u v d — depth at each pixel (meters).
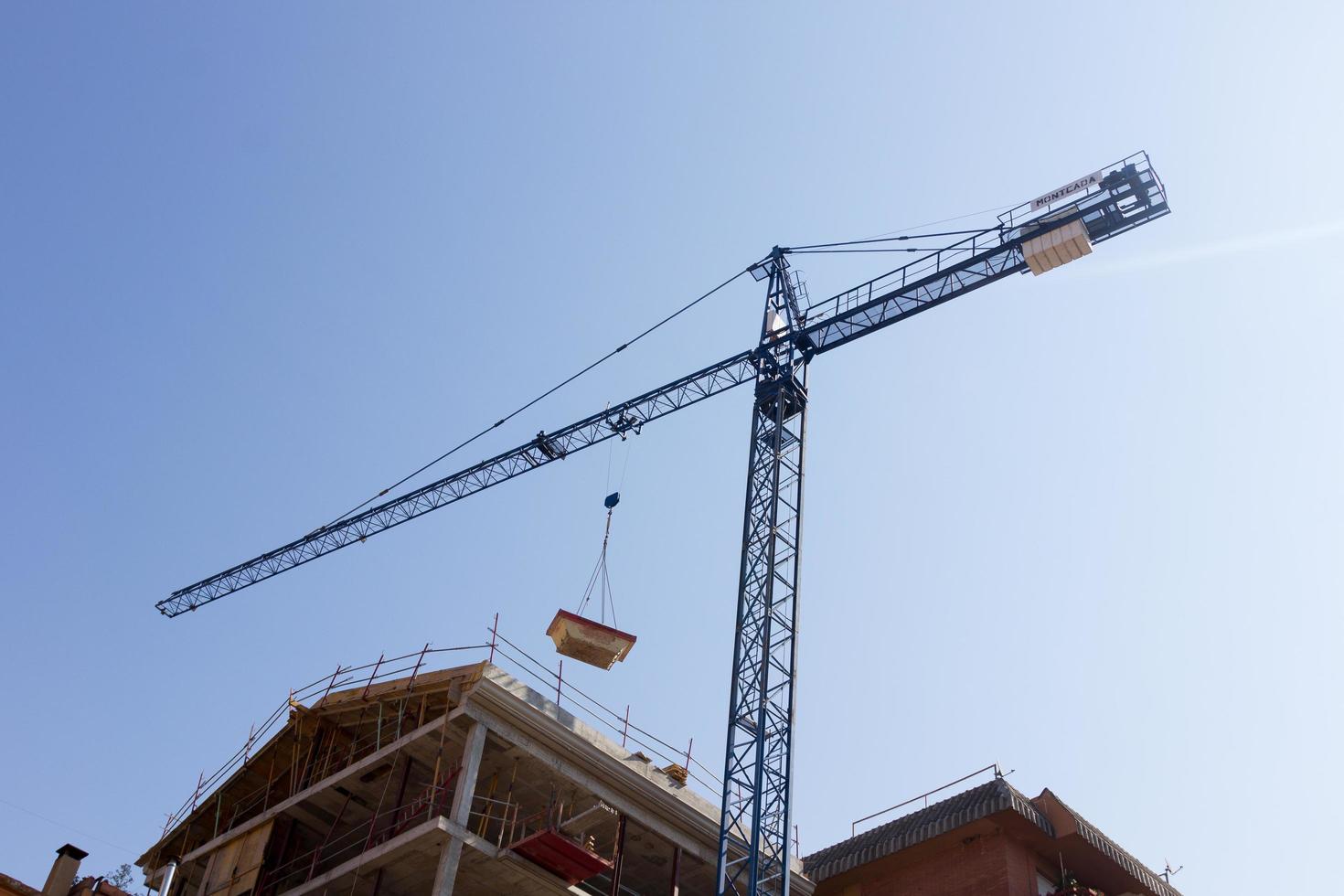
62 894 39.16
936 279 61.84
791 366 63.81
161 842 52.56
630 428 69.81
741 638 54.12
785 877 47.38
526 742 44.25
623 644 49.81
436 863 42.78
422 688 45.41
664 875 49.38
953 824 47.88
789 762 50.59
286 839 48.03
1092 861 47.62
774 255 68.00
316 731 49.38
